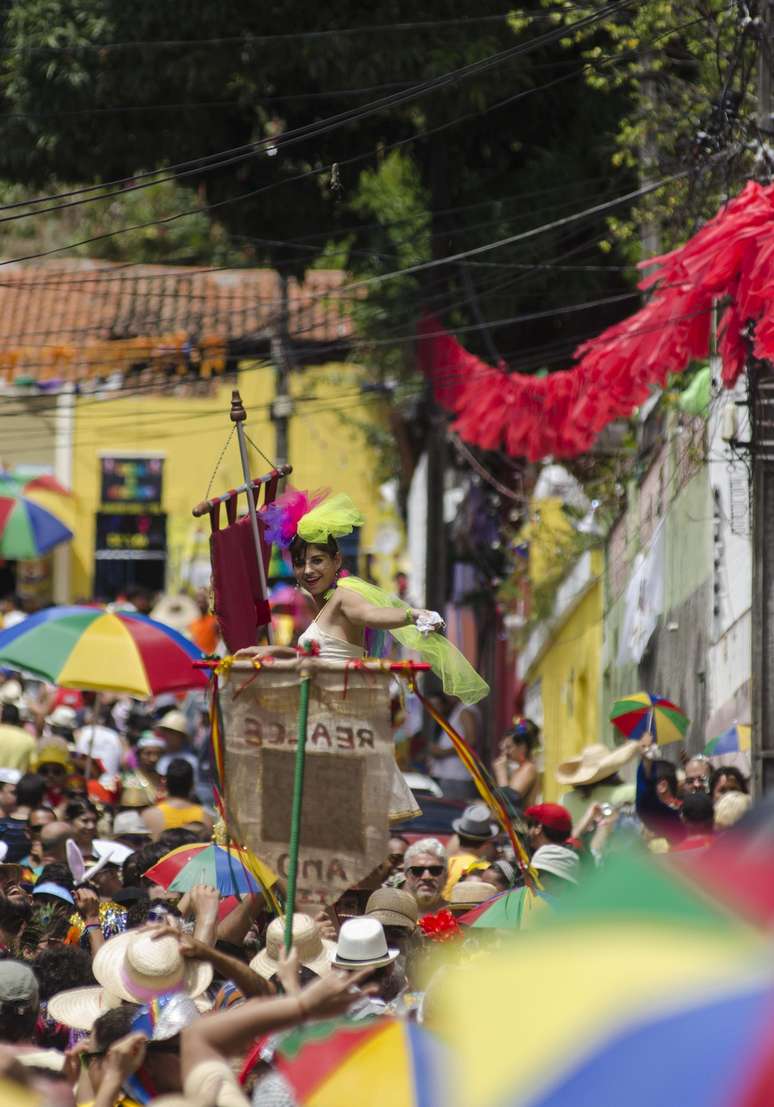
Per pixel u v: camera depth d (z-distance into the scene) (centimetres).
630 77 4144
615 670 5462
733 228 2936
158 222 3127
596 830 3250
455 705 5819
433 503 6191
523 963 845
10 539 6172
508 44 4853
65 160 5256
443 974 1452
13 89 5188
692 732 4356
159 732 4297
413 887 2567
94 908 2412
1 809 3378
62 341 8212
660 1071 779
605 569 5669
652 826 3016
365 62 4825
